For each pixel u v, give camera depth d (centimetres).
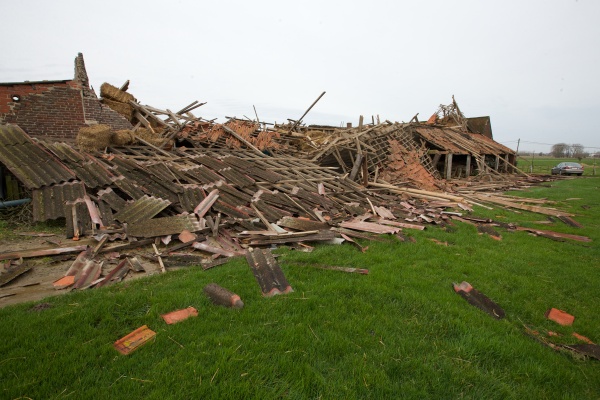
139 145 1144
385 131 2077
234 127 1544
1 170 773
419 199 1397
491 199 1486
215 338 325
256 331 343
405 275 528
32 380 258
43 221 655
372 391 275
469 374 303
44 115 1011
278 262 556
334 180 1324
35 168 766
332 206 1035
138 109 1342
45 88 1010
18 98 971
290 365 295
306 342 329
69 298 404
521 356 344
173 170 964
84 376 269
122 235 622
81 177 785
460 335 370
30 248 567
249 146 1482
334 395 264
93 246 579
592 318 443
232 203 855
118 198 760
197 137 1400
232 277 480
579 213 1245
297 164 1441
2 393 243
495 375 312
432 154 2627
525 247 757
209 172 1020
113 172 860
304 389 271
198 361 292
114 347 309
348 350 326
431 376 298
